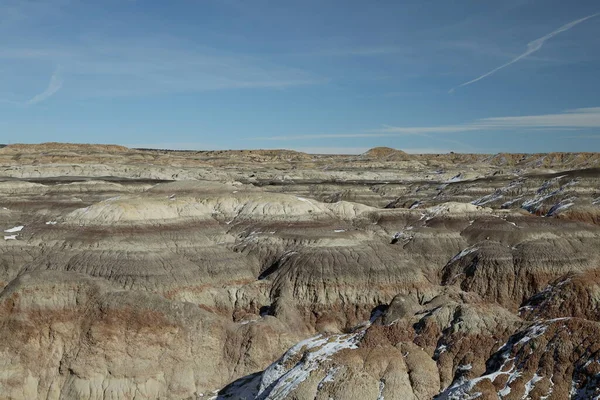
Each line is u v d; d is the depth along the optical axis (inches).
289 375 1939.0
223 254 3619.6
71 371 2416.3
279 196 4392.2
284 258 3545.8
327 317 3203.7
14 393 2365.9
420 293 3326.8
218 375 2488.9
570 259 3619.6
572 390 1705.2
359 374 1843.0
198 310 2628.0
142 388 2395.4
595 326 1823.3
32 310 2519.7
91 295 2598.4
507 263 3607.3
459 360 1982.0
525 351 1859.0
